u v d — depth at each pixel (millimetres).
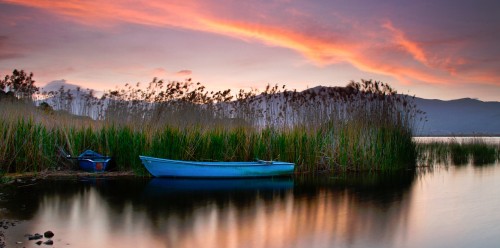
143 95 22938
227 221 12234
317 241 10375
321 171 23688
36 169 20906
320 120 24281
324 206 14508
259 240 10406
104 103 23094
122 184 18219
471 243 10445
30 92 23391
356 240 10516
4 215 12516
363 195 16766
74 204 14164
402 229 11617
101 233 10797
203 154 21547
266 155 22625
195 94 22703
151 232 10969
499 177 22594
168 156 20703
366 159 24484
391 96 26156
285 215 13070
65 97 23750
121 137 21672
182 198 15484
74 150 21703
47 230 10961
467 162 31406
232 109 23156
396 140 25406
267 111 23609
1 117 20734
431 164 28891
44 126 21422
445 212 13828
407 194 17109
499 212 13891
